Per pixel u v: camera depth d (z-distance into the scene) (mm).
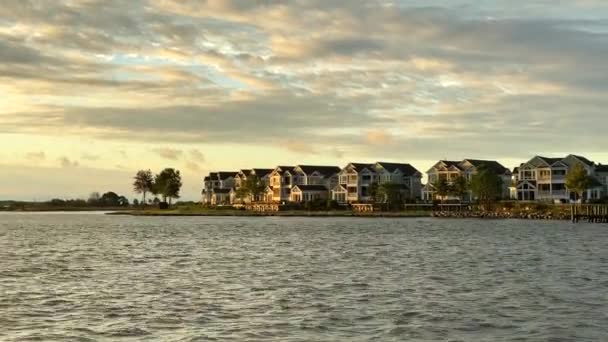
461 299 39812
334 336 30547
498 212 157500
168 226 140000
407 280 48344
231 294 41594
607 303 38500
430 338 30312
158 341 29422
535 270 54656
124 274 52438
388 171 195625
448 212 163750
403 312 35750
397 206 182250
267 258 65938
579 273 52438
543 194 166500
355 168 198625
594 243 83375
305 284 46188
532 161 169625
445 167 185375
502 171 188250
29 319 33875
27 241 94938
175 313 35312
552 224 130625
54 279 49344
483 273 52688
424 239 92500
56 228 138500
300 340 29781
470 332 31438
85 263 61594
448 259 64312
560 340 29969
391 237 97188
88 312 35625
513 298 40219
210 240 93562
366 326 32500
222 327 32094
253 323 32969
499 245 81312
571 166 163500
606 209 131875
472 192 169875
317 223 144875
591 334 31047
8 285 46094
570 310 36438
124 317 34312
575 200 162125
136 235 108250
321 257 66812
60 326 32281
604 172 171500
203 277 50281
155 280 48500
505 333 31266
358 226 129625
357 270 54969
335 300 39406
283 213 189125
